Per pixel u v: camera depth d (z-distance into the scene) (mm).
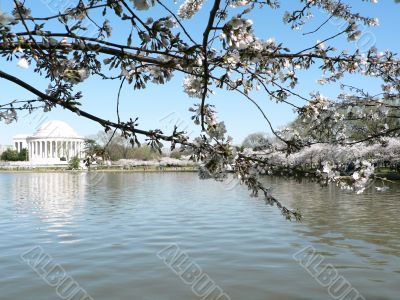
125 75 3277
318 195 28969
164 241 13250
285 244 12719
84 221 17516
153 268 10188
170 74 3607
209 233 14586
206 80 3252
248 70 3807
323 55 4461
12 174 78938
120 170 82312
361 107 9742
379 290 8555
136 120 3371
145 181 50781
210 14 2732
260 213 19656
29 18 2969
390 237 13633
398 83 6555
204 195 30219
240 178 3619
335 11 5113
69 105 3254
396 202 23719
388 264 10414
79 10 3059
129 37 3082
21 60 2488
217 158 3436
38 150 112188
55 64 3078
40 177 64812
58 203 25047
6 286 8922
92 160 3586
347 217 18062
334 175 4402
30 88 3186
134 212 20453
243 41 2881
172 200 26594
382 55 5441
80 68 3463
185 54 3203
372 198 26266
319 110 4559
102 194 31781
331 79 7609
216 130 3465
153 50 3182
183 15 4805
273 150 4156
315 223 16547
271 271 9914
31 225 16484
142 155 86188
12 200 27141
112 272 9891
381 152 25625
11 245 12727
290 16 5094
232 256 11297
